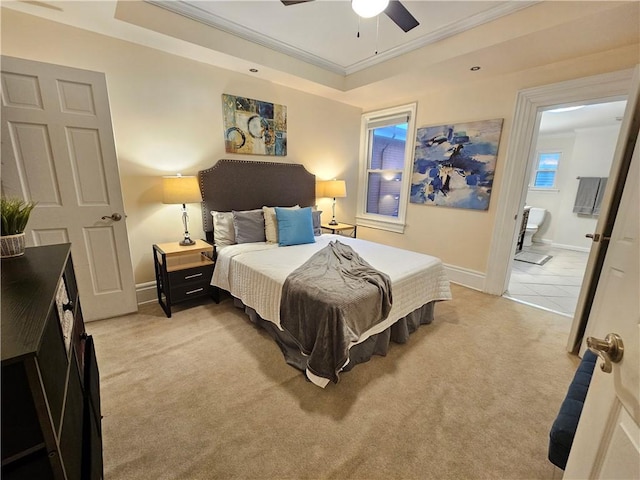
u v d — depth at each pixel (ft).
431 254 12.44
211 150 9.80
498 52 7.80
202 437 4.51
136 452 4.24
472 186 10.68
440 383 5.84
